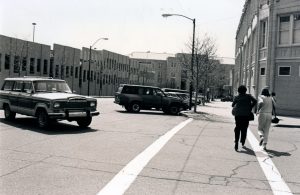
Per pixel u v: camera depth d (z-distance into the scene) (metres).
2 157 7.94
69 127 13.94
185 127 16.53
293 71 26.08
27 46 48.44
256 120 22.66
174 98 26.00
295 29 26.16
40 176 6.49
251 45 36.09
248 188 6.30
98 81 72.31
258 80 29.89
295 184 6.71
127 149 9.63
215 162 8.48
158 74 123.06
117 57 83.62
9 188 5.70
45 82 14.00
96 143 10.35
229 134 14.45
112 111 25.14
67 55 59.03
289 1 26.22
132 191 5.80
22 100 13.91
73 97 12.90
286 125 19.14
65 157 8.20
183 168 7.65
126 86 25.53
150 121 18.80
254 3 34.72
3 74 43.97
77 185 6.02
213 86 85.88
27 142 9.97
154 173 7.08
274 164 8.54
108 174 6.84
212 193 5.89
